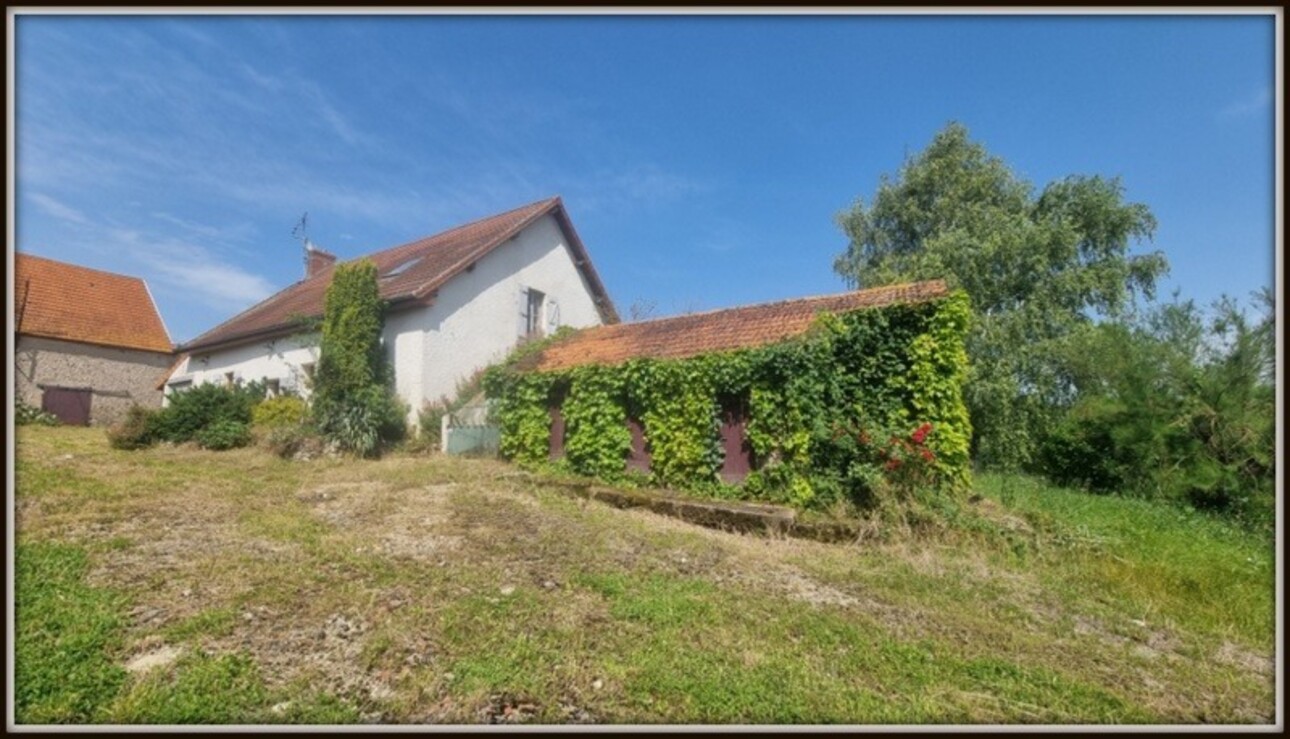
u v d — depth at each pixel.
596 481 10.01
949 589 5.23
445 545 5.90
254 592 4.31
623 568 5.45
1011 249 18.73
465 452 12.80
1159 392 11.82
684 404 9.81
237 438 12.97
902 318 8.46
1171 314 12.66
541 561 5.54
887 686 3.43
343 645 3.62
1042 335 18.69
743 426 9.38
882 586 5.26
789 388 8.68
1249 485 10.09
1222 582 5.55
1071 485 13.28
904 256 22.34
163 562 4.90
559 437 11.68
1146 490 11.52
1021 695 3.39
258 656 3.43
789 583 5.26
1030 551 6.32
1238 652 4.27
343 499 7.96
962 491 7.88
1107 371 13.07
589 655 3.61
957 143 22.34
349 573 4.86
